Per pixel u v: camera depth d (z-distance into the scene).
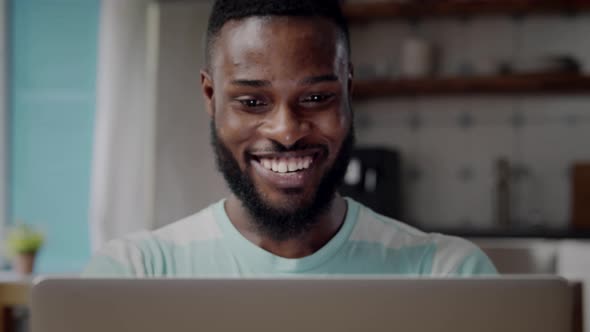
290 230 0.97
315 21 0.91
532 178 3.47
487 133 3.50
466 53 3.49
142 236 1.07
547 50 3.45
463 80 3.30
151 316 0.63
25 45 3.66
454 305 0.63
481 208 3.49
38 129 3.68
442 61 3.50
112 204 3.48
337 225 1.05
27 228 3.04
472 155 3.50
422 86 3.33
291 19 0.91
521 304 0.63
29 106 3.67
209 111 1.03
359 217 1.06
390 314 0.63
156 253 1.04
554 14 3.44
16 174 3.68
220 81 0.95
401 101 3.55
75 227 3.67
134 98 3.52
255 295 0.63
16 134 3.68
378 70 3.55
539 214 3.45
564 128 3.46
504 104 3.49
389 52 3.54
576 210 3.34
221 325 0.63
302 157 0.93
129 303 0.63
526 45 3.46
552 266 1.58
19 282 2.30
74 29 3.65
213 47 0.97
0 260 3.59
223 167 0.98
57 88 3.67
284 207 0.95
